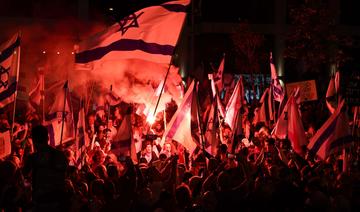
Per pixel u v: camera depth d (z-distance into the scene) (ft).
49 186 25.44
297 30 111.86
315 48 111.14
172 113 58.34
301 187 28.81
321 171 34.40
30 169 25.70
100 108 57.00
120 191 27.61
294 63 127.95
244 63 116.78
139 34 38.06
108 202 27.25
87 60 38.68
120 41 38.22
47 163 25.50
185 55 123.85
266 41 130.11
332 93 47.98
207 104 58.13
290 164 38.88
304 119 67.21
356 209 27.25
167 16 38.14
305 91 55.47
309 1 111.65
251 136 55.11
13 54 36.22
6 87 36.14
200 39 126.41
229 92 65.46
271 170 31.83
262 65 123.75
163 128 53.52
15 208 27.09
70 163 38.37
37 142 25.80
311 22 110.32
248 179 30.50
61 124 41.06
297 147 42.24
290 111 42.68
